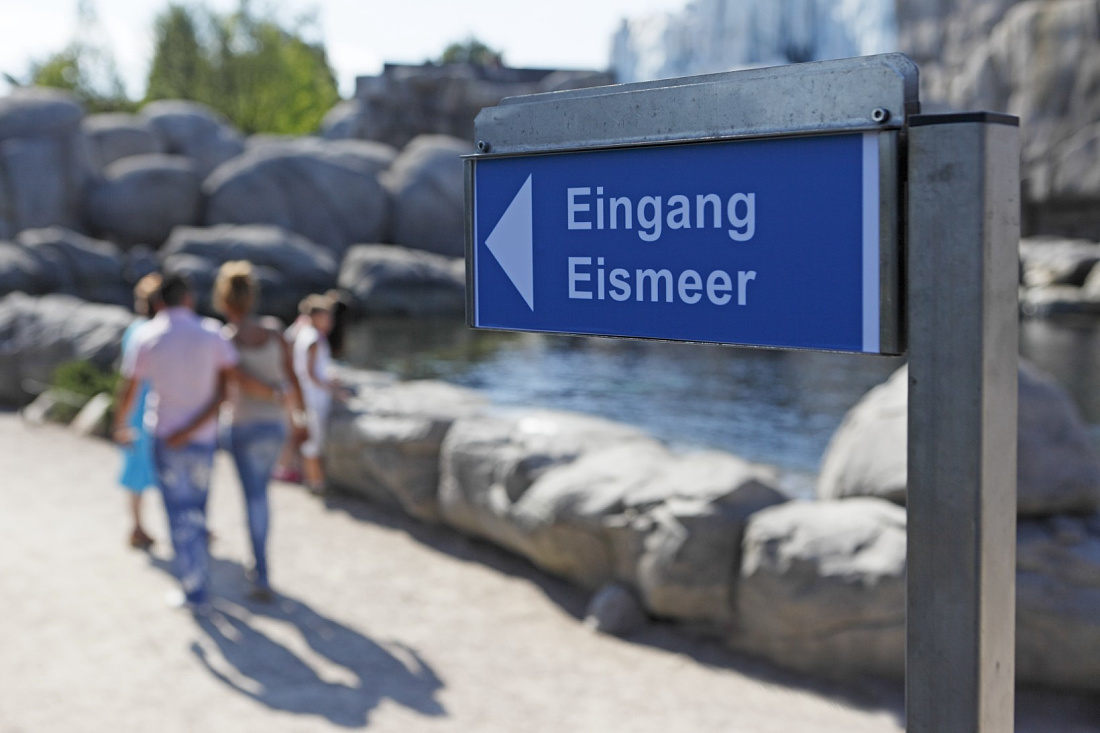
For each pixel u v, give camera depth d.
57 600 5.54
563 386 18.11
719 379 18.78
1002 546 1.27
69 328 11.89
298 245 32.12
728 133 1.43
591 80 55.09
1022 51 44.19
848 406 15.87
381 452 7.41
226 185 35.59
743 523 5.24
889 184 1.29
